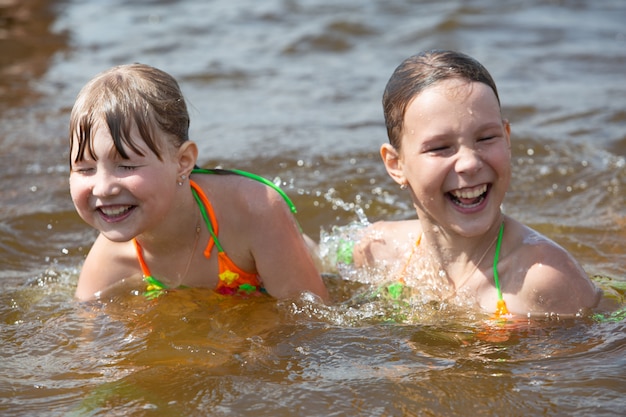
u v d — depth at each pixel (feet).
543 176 23.70
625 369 13.51
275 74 34.71
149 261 16.84
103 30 41.91
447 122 15.16
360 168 24.31
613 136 26.61
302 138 26.81
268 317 15.87
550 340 14.65
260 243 16.48
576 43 39.06
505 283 15.92
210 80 33.94
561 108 29.60
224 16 44.11
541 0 46.91
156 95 15.11
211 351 14.48
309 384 13.26
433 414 12.37
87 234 20.97
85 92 14.96
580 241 19.65
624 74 34.12
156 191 15.06
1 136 27.43
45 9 45.73
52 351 14.70
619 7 45.93
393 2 46.03
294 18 43.29
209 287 17.04
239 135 27.20
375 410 12.49
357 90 32.37
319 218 21.56
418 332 15.11
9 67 35.78
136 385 13.37
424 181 15.53
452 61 15.65
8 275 18.67
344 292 17.44
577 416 12.21
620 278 17.62
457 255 16.46
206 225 16.49
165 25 42.63
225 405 12.71
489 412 12.38
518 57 36.81
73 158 15.02
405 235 17.97
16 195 22.88
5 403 12.92
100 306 16.60
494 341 14.69
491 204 15.52
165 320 15.76
